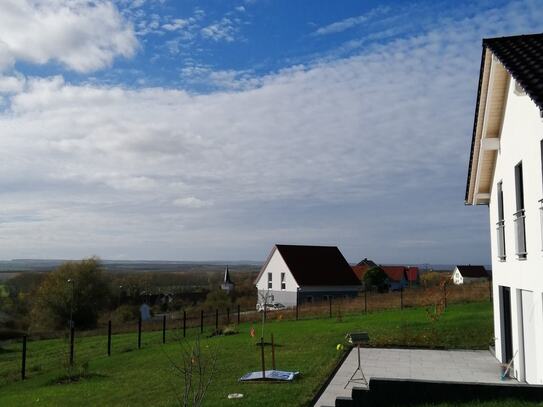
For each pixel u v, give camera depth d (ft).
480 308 74.18
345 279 171.53
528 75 28.22
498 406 26.58
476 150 45.91
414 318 68.44
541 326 31.48
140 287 201.77
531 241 33.30
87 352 73.26
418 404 28.50
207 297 189.06
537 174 31.53
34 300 159.63
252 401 31.42
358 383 35.81
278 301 167.32
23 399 42.50
